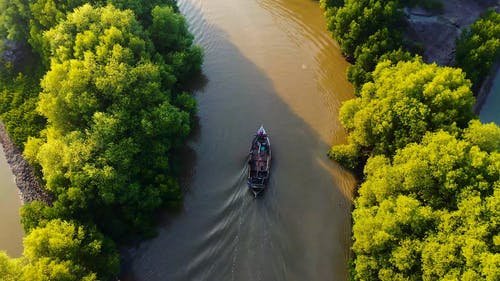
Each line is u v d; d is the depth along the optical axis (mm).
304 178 72625
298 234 65688
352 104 72375
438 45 87938
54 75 66250
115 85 65500
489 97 85188
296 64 92688
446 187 54000
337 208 69000
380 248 54656
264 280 60969
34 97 81750
